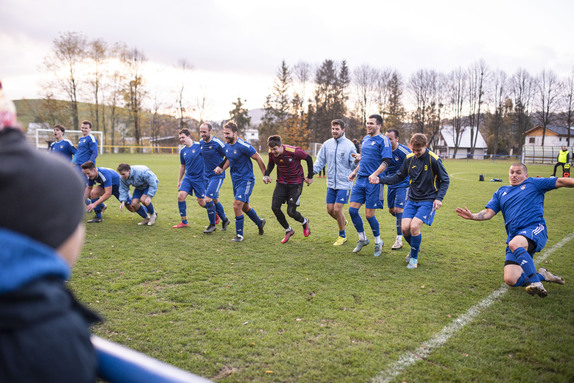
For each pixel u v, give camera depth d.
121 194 7.48
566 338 3.37
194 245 6.38
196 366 2.88
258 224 7.20
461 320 3.71
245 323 3.59
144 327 3.48
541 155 42.88
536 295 4.33
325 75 61.88
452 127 66.62
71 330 0.66
